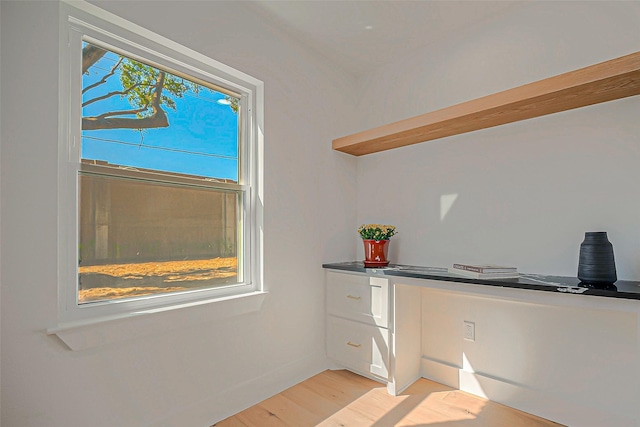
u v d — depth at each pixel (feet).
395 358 6.67
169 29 5.40
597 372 5.40
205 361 5.74
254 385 6.44
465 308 6.92
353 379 7.44
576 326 5.62
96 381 4.52
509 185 6.49
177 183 5.75
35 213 4.11
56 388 4.20
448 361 7.14
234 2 6.34
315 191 7.89
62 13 4.54
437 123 6.50
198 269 5.96
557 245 5.91
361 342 7.22
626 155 5.30
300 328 7.41
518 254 6.34
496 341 6.50
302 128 7.66
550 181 6.02
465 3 6.37
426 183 7.70
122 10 4.88
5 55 3.94
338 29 7.18
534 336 6.05
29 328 4.02
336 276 7.75
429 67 7.76
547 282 5.18
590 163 5.62
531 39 6.31
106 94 4.98
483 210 6.81
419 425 5.66
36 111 4.15
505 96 5.58
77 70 4.68
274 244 6.97
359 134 7.73
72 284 4.53
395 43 7.69
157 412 5.11
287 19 6.86
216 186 6.28
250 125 6.88
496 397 6.41
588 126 5.65
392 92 8.43
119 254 5.01
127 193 5.13
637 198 5.18
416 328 7.34
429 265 7.58
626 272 5.24
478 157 6.90
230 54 6.25
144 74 5.41
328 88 8.36
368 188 8.83
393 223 8.27
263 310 6.68
